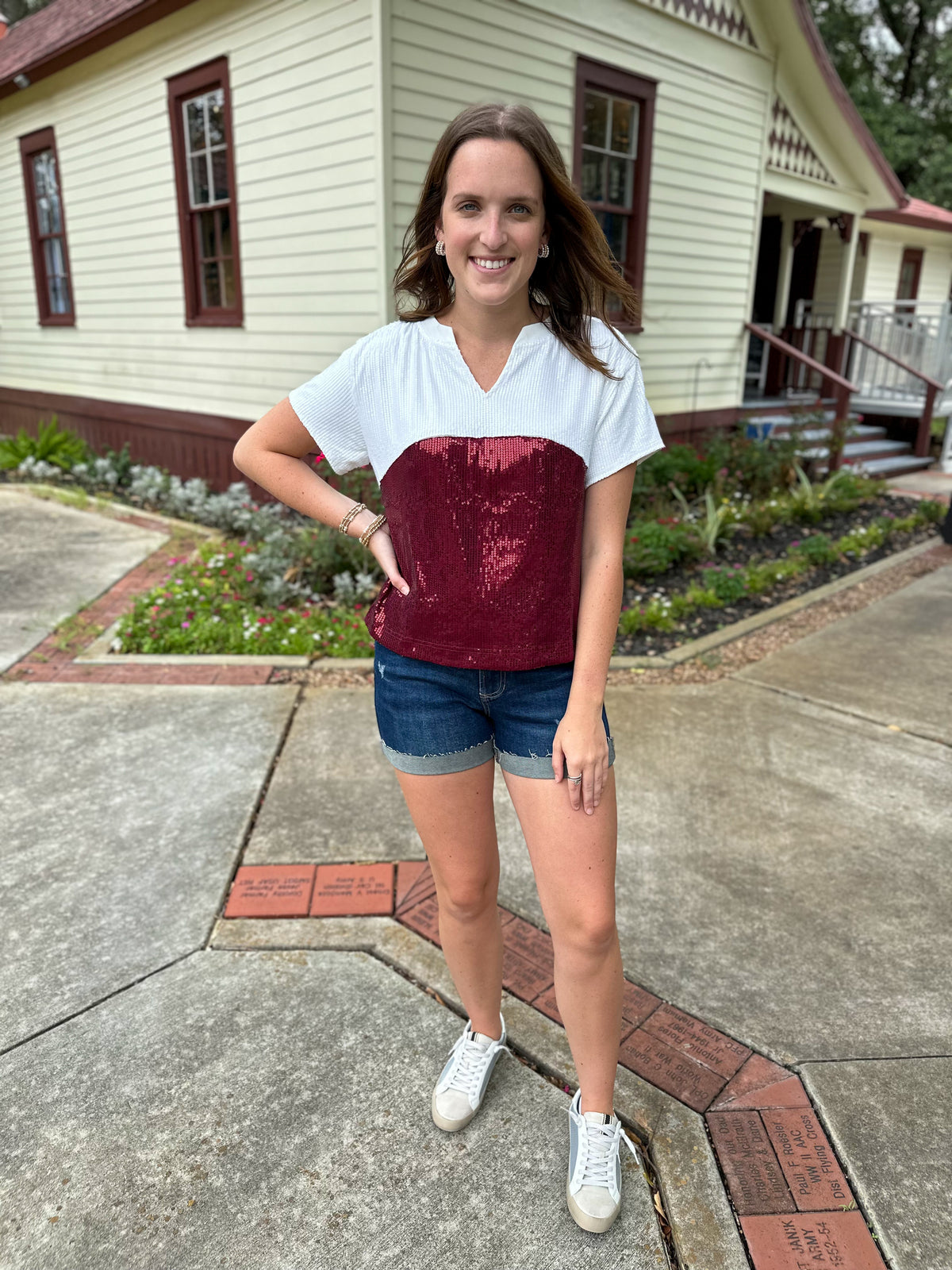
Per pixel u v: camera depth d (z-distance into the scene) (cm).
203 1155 178
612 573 146
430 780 156
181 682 411
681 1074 197
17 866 269
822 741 365
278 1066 200
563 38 652
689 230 816
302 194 636
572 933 153
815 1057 202
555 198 139
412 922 246
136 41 758
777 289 1255
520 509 139
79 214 905
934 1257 158
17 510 754
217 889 261
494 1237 163
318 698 394
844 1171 175
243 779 322
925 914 255
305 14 593
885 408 1161
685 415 878
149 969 229
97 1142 181
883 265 1455
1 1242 161
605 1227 163
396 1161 178
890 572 639
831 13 2192
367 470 593
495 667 145
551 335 143
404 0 550
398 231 589
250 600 507
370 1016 215
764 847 288
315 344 662
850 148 988
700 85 782
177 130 742
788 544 699
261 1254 160
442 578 144
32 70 855
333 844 282
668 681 429
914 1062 201
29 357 1078
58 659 436
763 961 234
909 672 446
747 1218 165
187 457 844
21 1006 216
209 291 779
